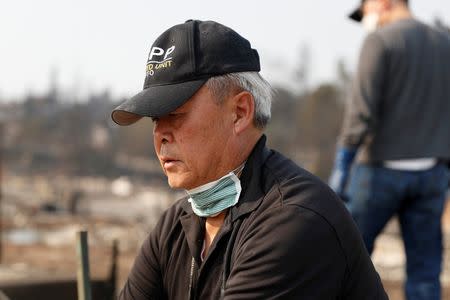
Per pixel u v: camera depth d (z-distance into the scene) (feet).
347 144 16.47
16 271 23.45
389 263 35.60
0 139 124.16
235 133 9.32
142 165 440.86
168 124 9.30
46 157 454.40
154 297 10.30
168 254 10.00
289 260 8.69
